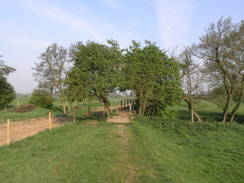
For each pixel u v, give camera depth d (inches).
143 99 824.9
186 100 970.1
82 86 658.2
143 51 812.0
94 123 706.2
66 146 388.5
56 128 599.2
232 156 404.2
